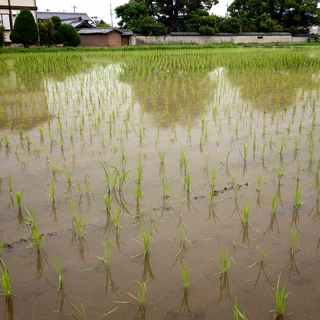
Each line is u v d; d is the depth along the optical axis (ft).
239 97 27.99
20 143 17.08
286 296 7.55
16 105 25.32
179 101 26.76
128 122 20.88
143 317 7.08
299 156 15.29
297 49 89.15
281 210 10.94
